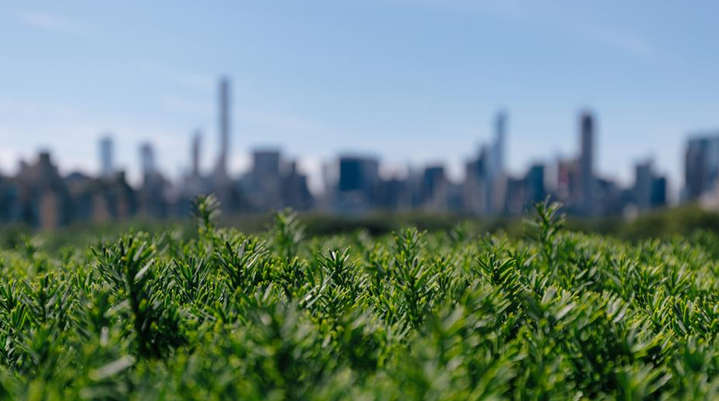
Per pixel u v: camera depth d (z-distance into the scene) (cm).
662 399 215
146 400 183
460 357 199
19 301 306
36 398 172
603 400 224
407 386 182
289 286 346
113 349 215
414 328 286
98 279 361
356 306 287
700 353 231
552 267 445
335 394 179
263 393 187
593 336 243
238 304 259
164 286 341
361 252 540
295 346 201
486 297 266
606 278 428
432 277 355
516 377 231
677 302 324
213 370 205
